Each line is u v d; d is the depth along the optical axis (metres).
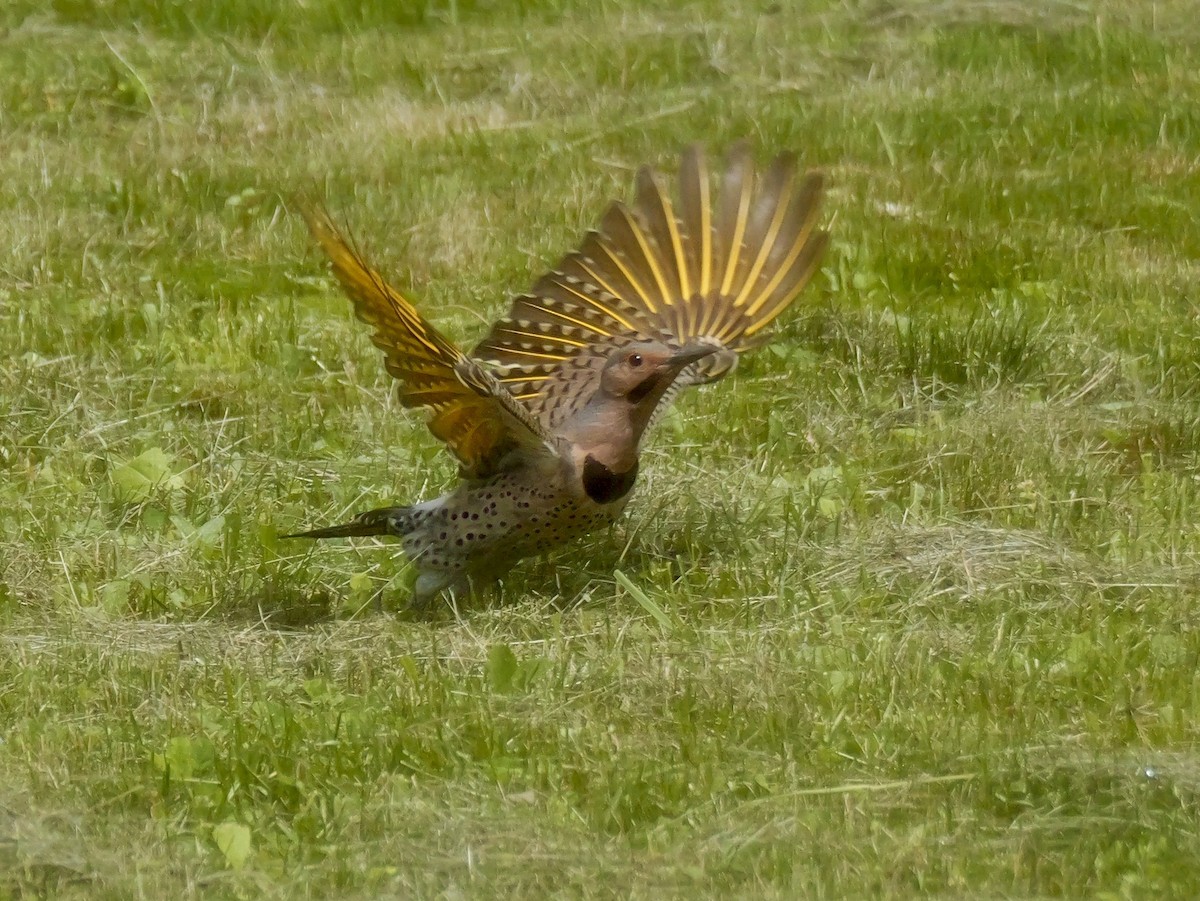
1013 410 13.86
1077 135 20.53
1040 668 10.33
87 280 16.16
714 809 8.88
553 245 17.22
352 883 8.21
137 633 10.84
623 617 11.05
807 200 11.91
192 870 8.30
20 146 19.47
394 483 12.70
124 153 19.22
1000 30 23.75
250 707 9.86
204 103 20.88
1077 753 9.36
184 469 12.88
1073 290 16.69
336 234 9.48
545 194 18.45
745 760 9.40
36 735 9.47
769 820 8.77
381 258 16.86
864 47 23.11
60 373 14.03
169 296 16.05
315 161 19.17
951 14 23.94
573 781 9.15
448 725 9.59
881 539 12.02
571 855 8.41
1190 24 24.09
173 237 17.25
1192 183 19.27
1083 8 24.20
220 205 18.03
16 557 11.62
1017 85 22.09
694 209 11.80
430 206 18.02
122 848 8.45
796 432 13.66
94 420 13.51
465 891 8.16
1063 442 13.57
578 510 10.90
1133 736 9.60
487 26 24.36
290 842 8.61
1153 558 11.86
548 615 11.11
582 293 11.59
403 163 19.25
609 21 24.25
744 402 14.14
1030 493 12.69
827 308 15.73
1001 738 9.52
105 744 9.41
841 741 9.54
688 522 12.20
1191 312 16.12
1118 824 8.72
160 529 12.10
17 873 8.19
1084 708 9.91
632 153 19.80
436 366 10.09
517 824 8.66
